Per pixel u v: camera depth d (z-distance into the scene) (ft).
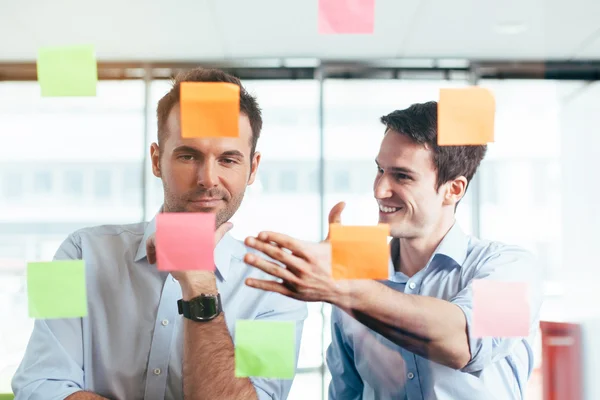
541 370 5.68
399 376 3.18
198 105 2.83
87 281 3.19
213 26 6.75
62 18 6.53
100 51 7.14
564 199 6.84
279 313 3.17
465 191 3.37
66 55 3.02
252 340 2.88
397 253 3.35
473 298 3.00
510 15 6.40
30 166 6.27
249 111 3.26
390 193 3.38
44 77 3.02
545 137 7.04
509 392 3.14
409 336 3.09
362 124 5.57
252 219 5.06
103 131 6.48
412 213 3.34
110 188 6.35
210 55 7.37
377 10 6.40
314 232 5.31
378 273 3.01
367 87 7.24
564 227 6.89
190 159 3.23
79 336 3.14
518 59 7.29
